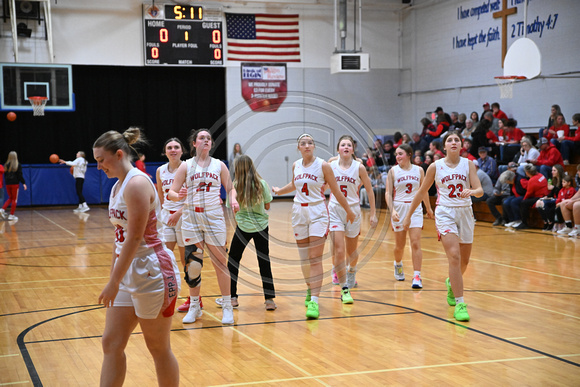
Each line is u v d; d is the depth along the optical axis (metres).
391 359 3.96
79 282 6.79
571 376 3.61
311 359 3.97
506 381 3.53
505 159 13.11
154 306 2.85
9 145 17.00
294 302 5.75
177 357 4.04
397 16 19.20
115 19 16.92
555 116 12.44
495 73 15.41
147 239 2.90
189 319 4.96
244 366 3.84
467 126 14.19
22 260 8.38
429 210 6.56
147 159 17.89
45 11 16.03
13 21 15.36
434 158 13.56
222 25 17.56
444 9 17.27
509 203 11.52
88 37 16.75
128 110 17.64
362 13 18.89
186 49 17.17
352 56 17.14
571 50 13.09
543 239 9.85
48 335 4.61
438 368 3.77
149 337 2.94
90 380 3.61
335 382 3.53
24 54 16.09
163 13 16.94
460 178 5.11
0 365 3.89
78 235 11.17
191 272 4.90
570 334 4.54
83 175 16.14
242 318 5.11
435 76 17.80
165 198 5.27
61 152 17.42
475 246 9.23
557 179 10.91
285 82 18.19
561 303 5.57
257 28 17.97
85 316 5.20
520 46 13.30
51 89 15.02
